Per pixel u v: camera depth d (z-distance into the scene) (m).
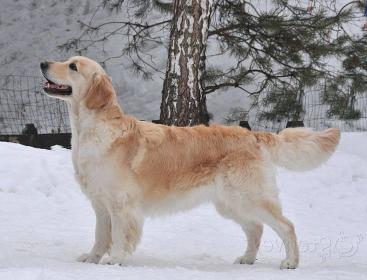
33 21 25.34
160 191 6.76
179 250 7.77
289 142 7.11
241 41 15.46
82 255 6.79
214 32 15.02
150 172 6.67
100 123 6.53
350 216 10.52
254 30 15.05
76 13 25.22
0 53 24.06
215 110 19.12
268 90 16.17
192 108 12.34
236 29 15.37
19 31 24.98
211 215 9.91
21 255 6.74
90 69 6.67
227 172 6.86
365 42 15.01
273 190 6.89
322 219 10.23
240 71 16.39
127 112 20.19
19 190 10.45
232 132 7.02
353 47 14.88
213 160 6.88
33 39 24.45
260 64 15.57
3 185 10.48
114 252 6.47
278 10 15.95
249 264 7.09
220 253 7.75
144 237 8.43
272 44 15.14
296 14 15.32
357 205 11.05
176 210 6.91
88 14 25.02
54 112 19.72
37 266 6.01
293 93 15.20
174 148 6.79
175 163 6.77
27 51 23.92
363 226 9.88
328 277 5.89
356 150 14.09
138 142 6.66
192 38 12.27
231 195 6.86
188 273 5.74
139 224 6.59
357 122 17.14
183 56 12.29
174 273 5.70
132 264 6.70
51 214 9.48
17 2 26.53
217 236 8.71
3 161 11.22
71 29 24.45
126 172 6.52
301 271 6.29
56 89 6.71
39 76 22.52
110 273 5.53
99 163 6.48
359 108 17.41
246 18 15.10
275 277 5.76
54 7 25.81
